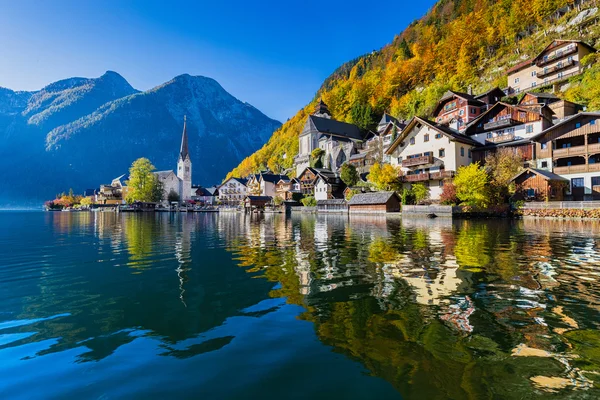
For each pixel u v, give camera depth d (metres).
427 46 124.31
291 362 4.73
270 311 6.91
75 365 4.81
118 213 84.56
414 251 14.26
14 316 6.92
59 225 36.03
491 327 5.80
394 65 127.12
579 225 27.52
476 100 63.19
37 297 8.27
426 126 53.16
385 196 51.19
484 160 49.69
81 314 7.01
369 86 128.12
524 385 4.02
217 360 4.85
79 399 3.95
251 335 5.72
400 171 56.78
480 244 16.19
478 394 3.85
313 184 79.81
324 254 14.02
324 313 6.69
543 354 4.80
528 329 5.70
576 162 42.06
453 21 127.88
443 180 49.78
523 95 61.81
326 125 109.38
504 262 11.54
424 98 93.81
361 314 6.57
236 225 34.81
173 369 4.62
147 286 9.20
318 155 100.81
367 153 83.38
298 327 6.02
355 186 69.19
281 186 98.12
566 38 74.75
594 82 54.62
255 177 111.62
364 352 4.98
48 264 12.62
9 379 4.44
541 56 68.00
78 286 9.29
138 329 6.15
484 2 118.19
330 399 3.83
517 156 42.94
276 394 3.96
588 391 3.88
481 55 96.75
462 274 9.78
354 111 119.94
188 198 142.00
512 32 93.69
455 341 5.27
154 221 44.88
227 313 6.89
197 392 4.05
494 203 40.50
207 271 11.05
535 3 90.50
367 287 8.52
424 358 4.74
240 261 12.77
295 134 150.12
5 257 14.34
